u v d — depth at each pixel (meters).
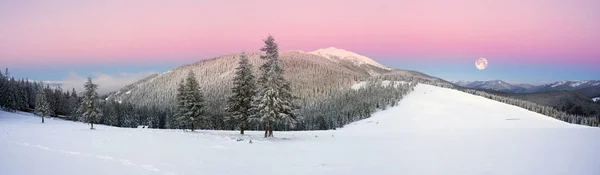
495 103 130.75
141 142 25.14
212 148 23.25
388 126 85.75
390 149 23.45
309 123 117.19
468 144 24.69
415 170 14.45
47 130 37.56
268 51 40.19
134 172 12.72
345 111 125.44
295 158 19.52
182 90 50.12
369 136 39.28
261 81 39.44
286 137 39.06
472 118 95.94
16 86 116.44
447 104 121.88
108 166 13.68
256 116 39.47
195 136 32.44
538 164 14.93
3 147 17.78
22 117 82.44
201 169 14.41
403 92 143.12
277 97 37.62
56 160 14.41
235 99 42.41
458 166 15.05
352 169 15.38
